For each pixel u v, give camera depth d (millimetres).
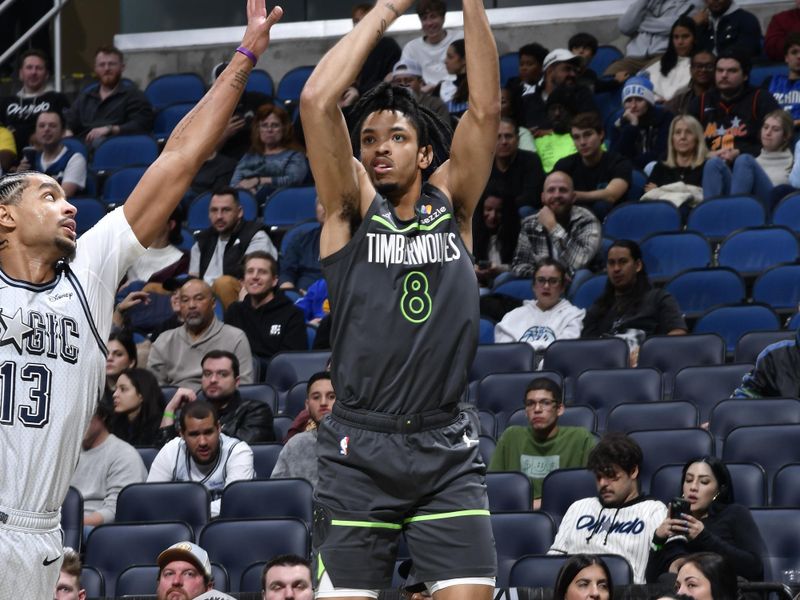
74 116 24141
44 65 24234
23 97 24109
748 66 19609
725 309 15781
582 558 9453
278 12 6301
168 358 15758
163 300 17422
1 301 5684
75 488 12406
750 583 9477
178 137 6156
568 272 17531
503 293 17109
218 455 13008
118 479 13086
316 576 5582
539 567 10648
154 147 23109
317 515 5625
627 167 19453
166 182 6066
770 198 18453
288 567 9883
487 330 16672
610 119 21938
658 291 15734
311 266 18453
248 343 15836
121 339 15070
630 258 15703
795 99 20016
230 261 18312
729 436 12516
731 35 21828
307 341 16484
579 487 12047
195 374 15625
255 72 25000
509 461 12977
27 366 5668
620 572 10289
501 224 18688
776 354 13422
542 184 19547
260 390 14953
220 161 21953
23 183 5758
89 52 27703
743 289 16391
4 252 5758
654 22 23062
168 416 14320
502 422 14430
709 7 22078
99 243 5973
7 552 5590
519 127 20938
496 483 12297
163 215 6078
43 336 5699
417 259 5625
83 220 20859
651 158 20297
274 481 12234
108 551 11781
